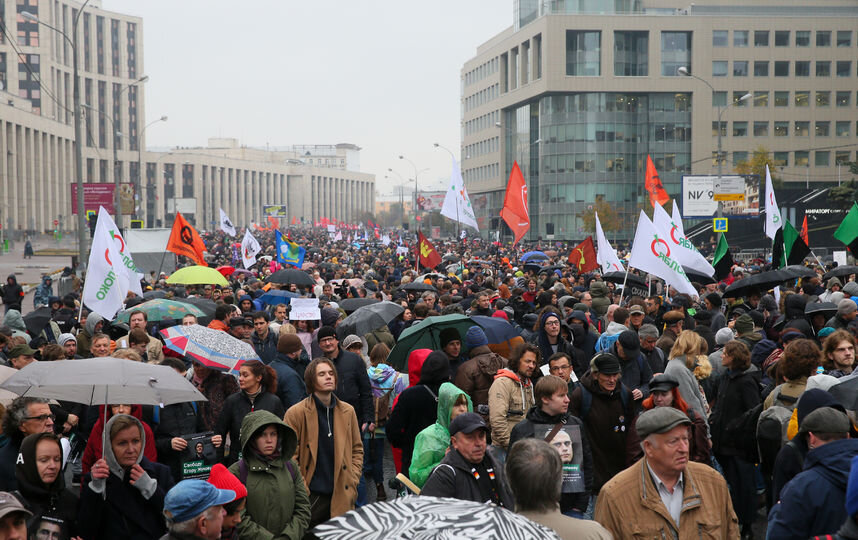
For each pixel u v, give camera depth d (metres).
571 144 93.38
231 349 8.31
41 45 143.38
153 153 184.50
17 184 111.88
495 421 7.36
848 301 10.84
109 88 172.62
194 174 191.88
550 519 4.43
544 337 10.44
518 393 7.61
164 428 7.52
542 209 96.50
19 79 141.75
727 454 8.18
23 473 5.58
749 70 92.69
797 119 93.25
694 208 54.66
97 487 5.70
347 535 2.90
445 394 6.74
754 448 8.06
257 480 6.00
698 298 16.59
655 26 91.69
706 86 92.38
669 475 4.86
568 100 93.62
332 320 11.74
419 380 8.77
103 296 12.39
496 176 113.88
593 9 92.69
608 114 92.62
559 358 7.80
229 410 7.51
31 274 52.12
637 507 4.82
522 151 104.69
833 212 58.16
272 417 6.03
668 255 13.08
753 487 8.15
